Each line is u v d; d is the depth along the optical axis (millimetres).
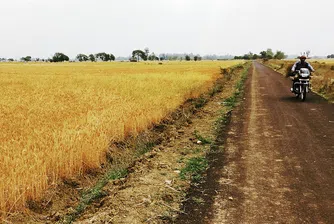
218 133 10609
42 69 69000
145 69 57625
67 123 9625
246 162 7629
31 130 8758
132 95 16844
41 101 14977
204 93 21641
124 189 6176
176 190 6074
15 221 5395
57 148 7055
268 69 62406
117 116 10641
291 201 5512
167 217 5066
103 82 27688
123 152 9055
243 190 6020
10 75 42938
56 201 6230
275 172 6922
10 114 11539
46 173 6648
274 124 11805
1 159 6402
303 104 16531
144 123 11141
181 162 7758
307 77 17531
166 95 16641
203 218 5012
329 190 5930
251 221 4863
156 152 8680
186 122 12578
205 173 6977
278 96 20141
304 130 10766
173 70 49625
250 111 14727
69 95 17891
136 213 5195
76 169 7305
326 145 8898
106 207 5504
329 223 4762
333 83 22062
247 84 29203
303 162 7535
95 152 7805
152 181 6512
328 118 12680
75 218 5500
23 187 5672
